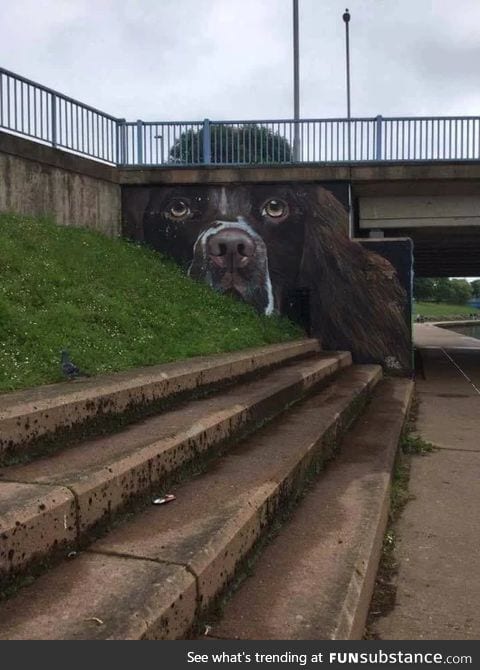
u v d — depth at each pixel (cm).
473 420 978
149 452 430
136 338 790
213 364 729
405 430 875
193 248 1393
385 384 1203
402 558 456
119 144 1397
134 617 261
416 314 7162
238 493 423
